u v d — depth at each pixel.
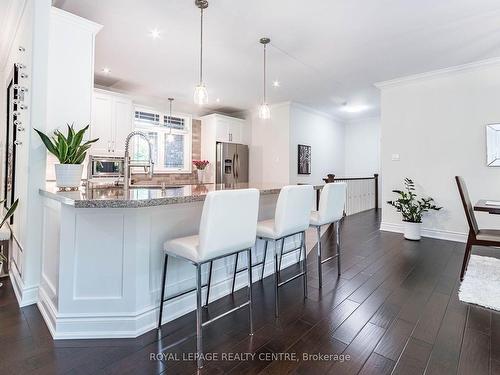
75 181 2.13
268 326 1.91
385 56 3.71
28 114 2.26
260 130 6.67
